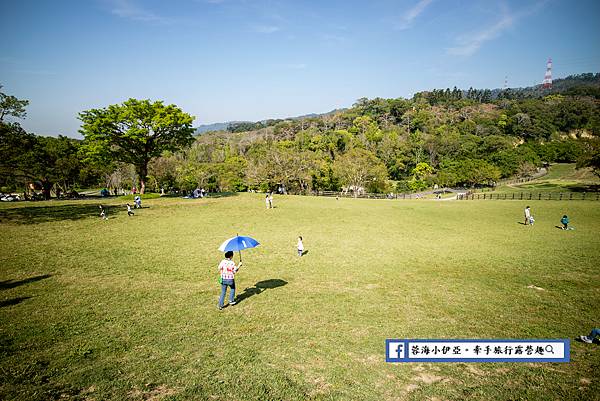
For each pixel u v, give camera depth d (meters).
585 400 6.29
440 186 89.31
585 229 25.73
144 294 11.91
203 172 73.31
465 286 13.05
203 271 14.87
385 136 134.00
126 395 6.28
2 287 12.54
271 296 11.80
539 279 13.96
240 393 6.41
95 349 7.97
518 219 30.94
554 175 90.06
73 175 62.81
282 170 67.00
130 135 39.94
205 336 8.71
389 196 66.50
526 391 6.59
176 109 44.47
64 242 20.16
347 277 14.28
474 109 175.62
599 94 183.75
